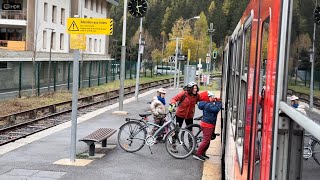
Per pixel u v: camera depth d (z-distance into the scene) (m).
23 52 40.16
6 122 16.83
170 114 11.27
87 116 18.00
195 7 107.56
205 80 37.41
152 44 94.00
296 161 2.04
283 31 2.26
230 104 7.07
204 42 85.75
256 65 3.20
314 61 1.98
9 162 9.79
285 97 2.23
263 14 3.02
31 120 16.83
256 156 2.93
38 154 10.62
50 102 25.11
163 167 9.59
